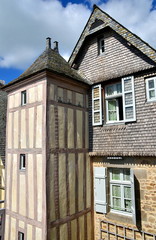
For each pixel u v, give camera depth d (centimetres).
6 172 649
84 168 639
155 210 508
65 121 586
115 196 612
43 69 527
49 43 754
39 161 520
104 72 677
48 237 475
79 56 780
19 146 606
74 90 643
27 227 529
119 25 632
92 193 657
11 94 680
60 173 541
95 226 635
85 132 669
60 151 552
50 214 491
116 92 653
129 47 618
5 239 601
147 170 536
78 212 591
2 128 1195
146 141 538
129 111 586
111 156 615
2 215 620
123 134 591
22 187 570
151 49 539
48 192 495
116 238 576
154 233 503
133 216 514
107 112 673
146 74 567
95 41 732
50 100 541
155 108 533
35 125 551
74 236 563
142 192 538
